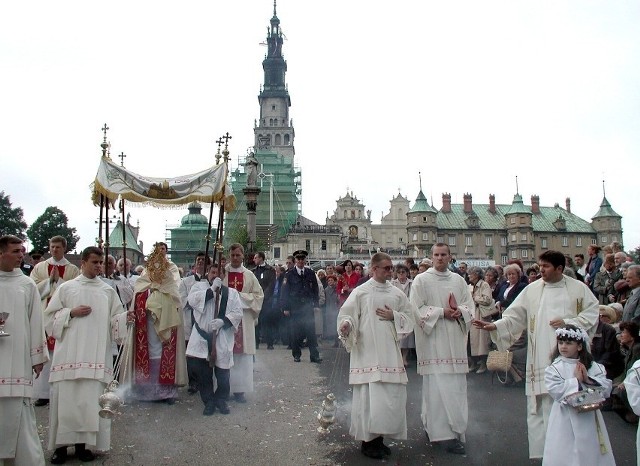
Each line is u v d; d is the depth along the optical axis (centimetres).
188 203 979
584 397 489
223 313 844
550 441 508
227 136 1004
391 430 632
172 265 956
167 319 896
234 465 623
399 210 10388
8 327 563
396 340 658
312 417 816
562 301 612
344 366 1259
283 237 8412
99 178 936
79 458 641
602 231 10506
